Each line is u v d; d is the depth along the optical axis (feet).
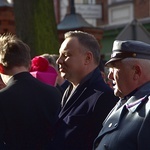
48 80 17.72
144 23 71.77
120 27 73.61
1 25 49.14
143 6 72.43
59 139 13.75
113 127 11.69
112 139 11.58
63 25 46.24
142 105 11.49
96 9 60.59
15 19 37.24
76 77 14.12
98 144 12.10
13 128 13.67
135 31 36.11
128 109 11.67
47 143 14.12
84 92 13.85
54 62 22.02
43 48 37.06
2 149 13.64
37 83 14.51
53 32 38.09
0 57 14.33
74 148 13.50
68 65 14.07
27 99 14.02
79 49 14.02
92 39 14.24
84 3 63.26
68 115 13.80
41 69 17.76
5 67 14.32
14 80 14.17
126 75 11.87
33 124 13.98
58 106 14.60
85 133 13.46
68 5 74.33
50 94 14.60
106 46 75.51
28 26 36.78
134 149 11.24
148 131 11.09
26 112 13.89
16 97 13.85
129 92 11.94
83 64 14.05
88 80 13.98
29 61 14.67
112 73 12.26
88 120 13.46
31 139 13.94
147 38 36.24
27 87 14.17
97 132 13.38
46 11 37.63
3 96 13.74
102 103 13.43
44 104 14.32
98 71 14.19
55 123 14.06
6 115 13.61
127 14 74.28
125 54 11.87
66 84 21.52
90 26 46.34
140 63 11.80
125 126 11.50
